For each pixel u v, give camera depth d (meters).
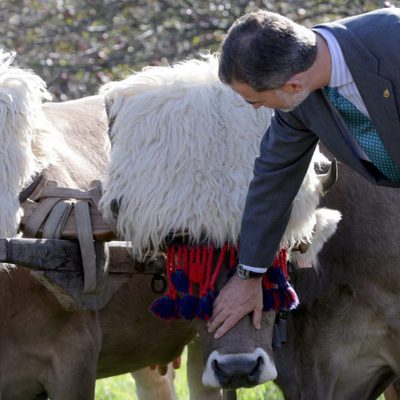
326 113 7.44
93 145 10.12
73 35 19.05
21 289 8.88
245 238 7.95
